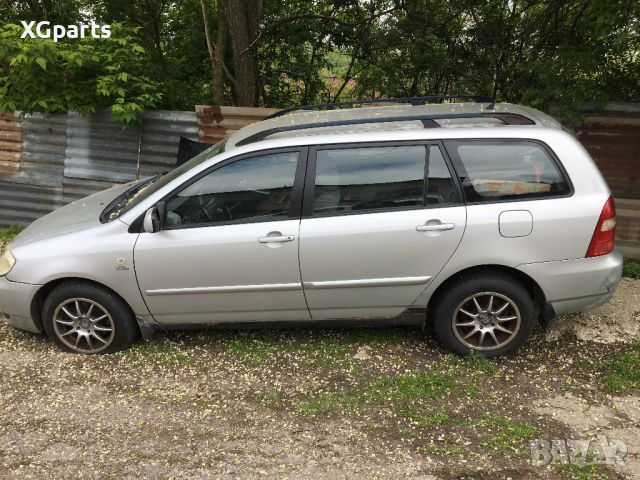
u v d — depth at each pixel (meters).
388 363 3.94
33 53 6.01
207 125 6.66
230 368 3.93
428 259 3.70
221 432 3.27
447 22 7.18
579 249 3.65
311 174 3.74
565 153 3.65
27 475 2.95
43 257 3.92
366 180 3.72
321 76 9.29
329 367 3.92
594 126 5.82
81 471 2.98
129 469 2.98
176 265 3.80
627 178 5.85
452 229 3.64
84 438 3.23
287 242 3.71
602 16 5.08
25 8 8.17
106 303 3.99
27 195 7.25
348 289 3.81
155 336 4.37
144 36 8.98
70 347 4.14
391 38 7.46
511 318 3.85
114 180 7.03
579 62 5.57
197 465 3.00
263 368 3.93
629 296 4.93
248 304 3.91
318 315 3.96
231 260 3.77
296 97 9.42
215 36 9.05
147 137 6.84
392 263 3.72
